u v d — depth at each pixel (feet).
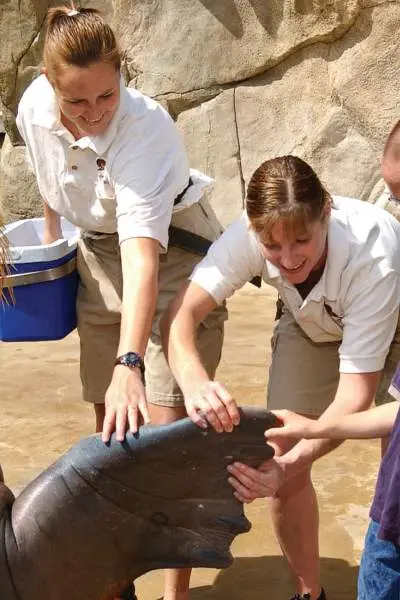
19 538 8.55
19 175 28.71
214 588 11.60
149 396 11.41
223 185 24.95
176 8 24.47
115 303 12.42
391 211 17.67
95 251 12.39
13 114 28.50
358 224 9.52
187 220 11.80
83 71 9.92
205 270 9.94
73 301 12.97
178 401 11.27
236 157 24.67
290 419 8.64
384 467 8.65
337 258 9.36
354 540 12.41
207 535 8.80
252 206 8.87
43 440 15.35
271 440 9.75
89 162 11.06
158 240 10.44
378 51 21.98
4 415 16.30
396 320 9.57
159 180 10.63
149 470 8.51
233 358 18.61
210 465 8.54
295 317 10.08
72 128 11.17
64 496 8.59
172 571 10.81
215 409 8.39
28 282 12.39
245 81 24.29
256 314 21.44
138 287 9.94
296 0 22.74
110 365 12.78
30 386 17.54
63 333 12.88
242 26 23.81
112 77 10.12
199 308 9.88
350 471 14.17
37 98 11.41
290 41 23.21
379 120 22.38
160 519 8.74
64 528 8.61
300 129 23.67
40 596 8.63
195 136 25.02
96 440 8.73
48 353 19.29
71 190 11.49
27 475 14.05
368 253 9.37
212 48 24.31
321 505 13.24
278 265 9.09
